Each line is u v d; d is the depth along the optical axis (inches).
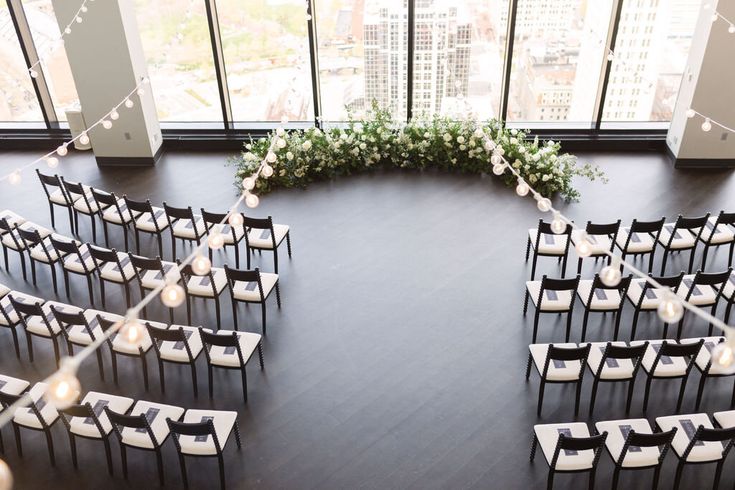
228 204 383.9
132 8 402.9
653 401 254.7
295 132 424.5
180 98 444.5
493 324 292.0
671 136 423.8
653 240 314.2
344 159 408.2
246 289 285.6
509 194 386.6
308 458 235.1
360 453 236.5
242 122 458.0
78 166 433.4
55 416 230.2
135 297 313.1
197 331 264.8
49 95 454.3
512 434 242.5
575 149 439.8
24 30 427.5
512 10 402.6
